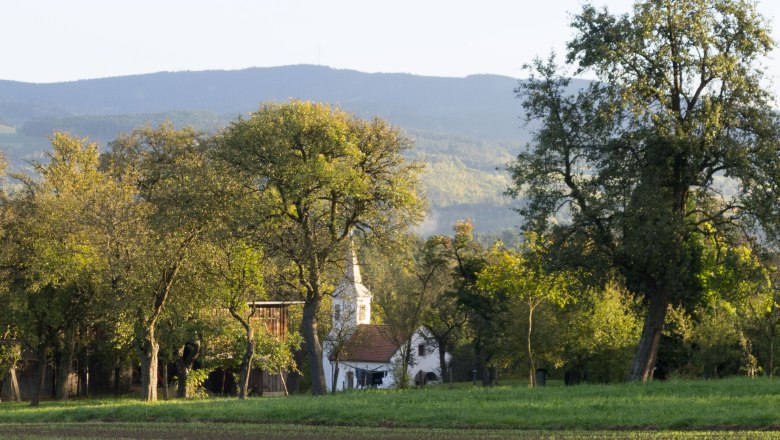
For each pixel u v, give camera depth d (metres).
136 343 76.44
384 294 116.81
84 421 53.47
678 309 84.06
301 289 77.88
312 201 74.62
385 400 52.59
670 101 62.62
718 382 54.12
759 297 77.81
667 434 36.66
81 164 100.75
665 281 64.44
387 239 78.75
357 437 40.44
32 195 87.06
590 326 90.94
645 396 48.19
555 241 64.50
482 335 108.50
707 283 71.00
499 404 46.88
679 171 62.88
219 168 74.56
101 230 74.06
